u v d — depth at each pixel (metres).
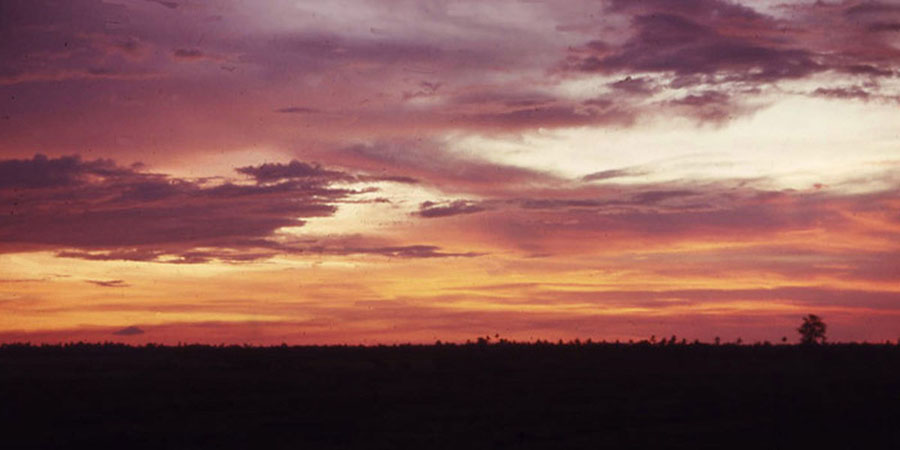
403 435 46.50
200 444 44.91
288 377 66.94
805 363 72.19
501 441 44.97
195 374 68.38
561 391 60.12
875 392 57.75
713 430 47.38
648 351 81.94
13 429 47.47
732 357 76.88
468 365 74.50
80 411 52.44
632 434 46.53
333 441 45.28
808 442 44.53
